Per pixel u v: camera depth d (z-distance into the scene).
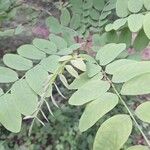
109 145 0.14
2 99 0.18
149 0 0.25
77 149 0.64
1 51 0.43
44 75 0.20
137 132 0.52
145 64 0.18
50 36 0.26
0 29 0.37
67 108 0.65
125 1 0.26
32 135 0.66
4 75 0.20
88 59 0.21
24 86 0.19
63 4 0.35
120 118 0.15
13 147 0.64
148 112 0.15
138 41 0.25
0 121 0.18
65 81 0.19
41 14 0.37
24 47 0.23
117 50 0.21
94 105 0.16
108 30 0.25
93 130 0.63
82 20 0.30
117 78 0.18
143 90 0.16
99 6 0.30
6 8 0.37
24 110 0.18
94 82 0.18
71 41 0.27
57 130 0.66
